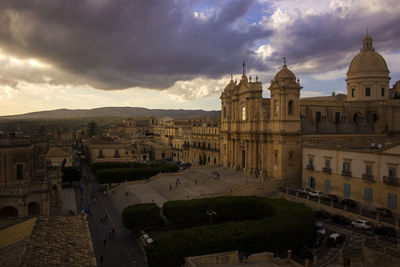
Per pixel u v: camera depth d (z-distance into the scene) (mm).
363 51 97625
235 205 53594
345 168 57781
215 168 92875
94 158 113062
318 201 56875
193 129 130750
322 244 42688
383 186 50812
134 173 88000
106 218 58969
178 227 54562
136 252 44219
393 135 82500
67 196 77875
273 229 38656
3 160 49656
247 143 84125
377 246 37031
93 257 23172
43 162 60781
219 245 34906
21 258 20422
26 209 48094
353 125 84875
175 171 96875
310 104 85062
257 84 80688
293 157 72188
